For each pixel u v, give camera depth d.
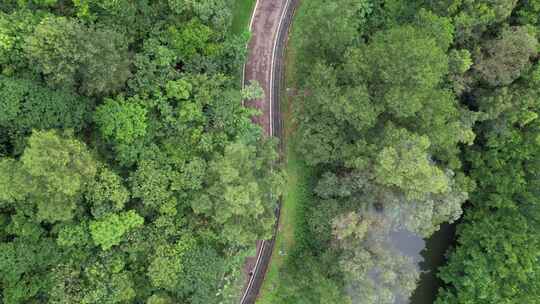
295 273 51.16
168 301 43.81
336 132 48.56
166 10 45.59
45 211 35.69
